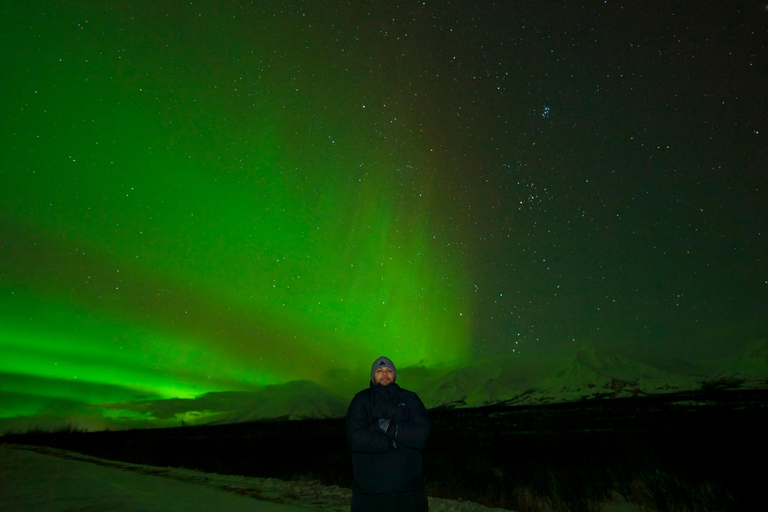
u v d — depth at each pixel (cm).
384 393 346
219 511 753
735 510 651
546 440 1812
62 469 1638
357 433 321
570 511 746
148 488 1082
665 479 824
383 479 319
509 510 762
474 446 2047
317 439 3181
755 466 736
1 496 945
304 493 979
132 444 3972
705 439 1212
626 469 1048
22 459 2203
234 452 2342
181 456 2294
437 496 959
